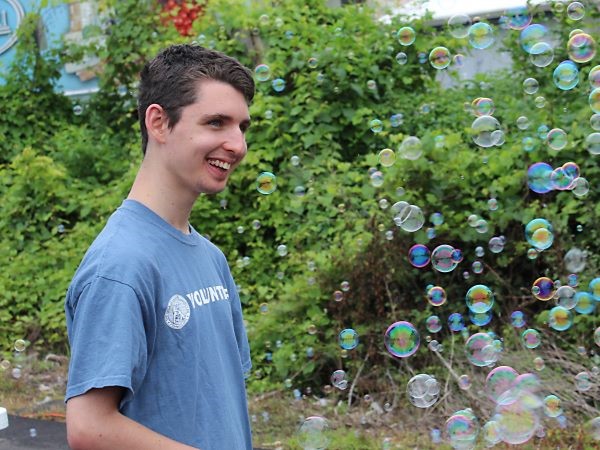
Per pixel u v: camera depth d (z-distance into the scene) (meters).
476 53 7.39
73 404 1.30
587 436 3.48
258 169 5.52
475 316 4.18
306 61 5.90
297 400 4.29
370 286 4.48
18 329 5.48
